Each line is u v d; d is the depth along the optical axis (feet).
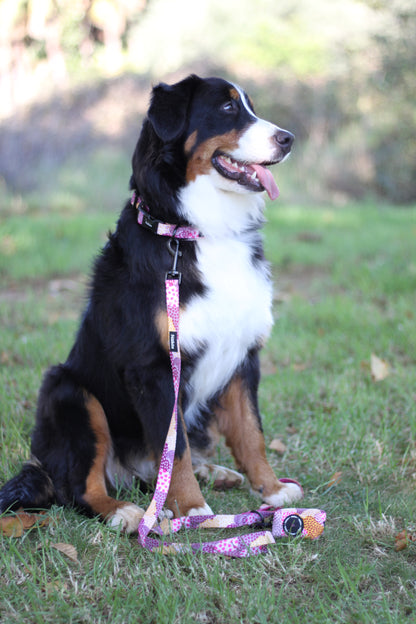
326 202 44.01
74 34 64.18
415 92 46.29
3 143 45.85
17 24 60.49
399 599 7.55
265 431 12.48
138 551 8.56
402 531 8.76
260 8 57.67
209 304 9.62
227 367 10.10
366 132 46.96
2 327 19.01
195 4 62.64
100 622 7.12
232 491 10.55
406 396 13.34
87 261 26.58
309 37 52.85
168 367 9.44
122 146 49.47
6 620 7.13
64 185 44.60
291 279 24.85
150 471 10.55
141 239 9.70
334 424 12.32
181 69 53.47
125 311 9.57
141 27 64.18
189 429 10.62
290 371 15.06
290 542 8.53
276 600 7.47
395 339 17.01
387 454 11.22
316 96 48.96
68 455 9.66
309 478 10.81
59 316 20.25
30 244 29.04
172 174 9.70
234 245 10.05
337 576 7.98
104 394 10.06
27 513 9.12
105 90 52.54
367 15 50.21
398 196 45.44
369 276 22.90
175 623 7.12
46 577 7.83
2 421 12.48
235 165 9.96
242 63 52.34
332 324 18.62
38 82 55.62
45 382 10.39
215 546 8.41
